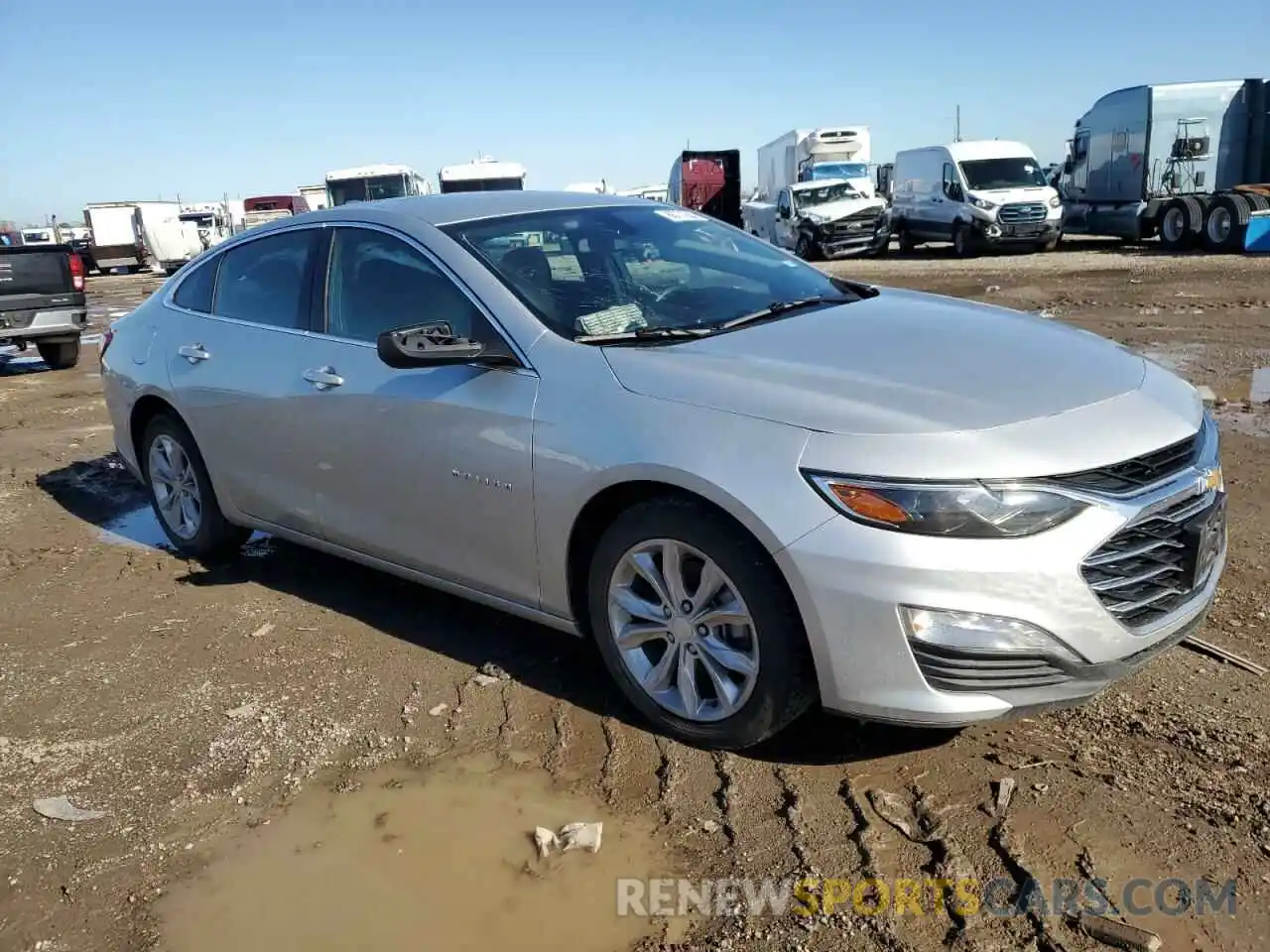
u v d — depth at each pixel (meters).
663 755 3.22
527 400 3.39
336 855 2.85
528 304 3.59
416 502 3.81
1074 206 24.58
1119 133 22.80
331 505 4.20
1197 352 9.33
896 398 2.92
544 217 4.15
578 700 3.59
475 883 2.71
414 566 3.98
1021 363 3.20
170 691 3.84
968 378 3.05
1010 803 2.86
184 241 41.72
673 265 4.11
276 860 2.84
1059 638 2.71
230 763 3.33
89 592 4.91
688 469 2.95
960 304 4.07
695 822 2.89
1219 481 3.17
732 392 3.04
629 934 2.50
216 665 4.04
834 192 27.62
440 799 3.07
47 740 3.54
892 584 2.70
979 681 2.71
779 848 2.76
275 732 3.50
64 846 2.96
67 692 3.88
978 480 2.67
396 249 4.01
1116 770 2.99
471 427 3.53
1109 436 2.84
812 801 2.94
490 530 3.57
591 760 3.22
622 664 3.35
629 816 2.94
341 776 3.22
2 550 5.60
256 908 2.66
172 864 2.85
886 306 3.91
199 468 4.96
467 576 3.76
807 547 2.78
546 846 2.80
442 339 3.45
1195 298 13.10
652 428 3.07
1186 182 22.22
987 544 2.66
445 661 3.96
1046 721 3.27
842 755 3.16
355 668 3.94
